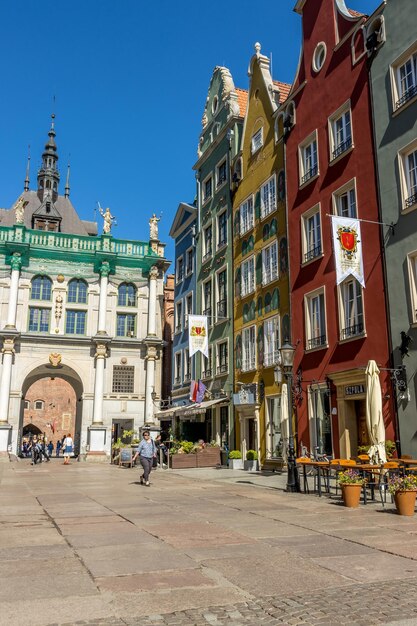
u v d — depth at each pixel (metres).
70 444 39.06
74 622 5.03
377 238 18.78
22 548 8.08
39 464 37.81
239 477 21.80
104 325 45.84
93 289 46.72
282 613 5.28
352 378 19.31
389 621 5.06
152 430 44.22
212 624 5.00
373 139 19.61
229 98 33.84
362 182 19.92
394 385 17.27
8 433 41.91
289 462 16.17
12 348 43.31
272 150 27.38
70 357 45.12
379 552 7.76
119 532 9.38
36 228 53.28
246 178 30.30
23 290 45.16
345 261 17.39
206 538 8.80
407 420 16.70
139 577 6.49
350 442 19.59
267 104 28.41
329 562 7.20
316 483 18.05
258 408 26.73
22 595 5.80
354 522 10.30
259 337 27.30
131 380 46.22
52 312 45.47
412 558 7.40
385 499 13.45
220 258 33.09
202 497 14.85
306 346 22.59
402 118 18.36
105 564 7.10
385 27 19.55
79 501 14.25
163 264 48.75
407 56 18.50
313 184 23.22
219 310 32.81
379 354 18.20
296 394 22.92
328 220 21.94
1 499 14.87
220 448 30.06
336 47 22.17
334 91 22.19
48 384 81.88
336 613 5.27
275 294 25.88
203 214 36.53
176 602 5.60
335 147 22.06
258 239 28.27
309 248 23.50
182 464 28.56
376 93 19.67
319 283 22.17
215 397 32.09
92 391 45.12
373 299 18.66
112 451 39.84
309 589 6.03
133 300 47.97
